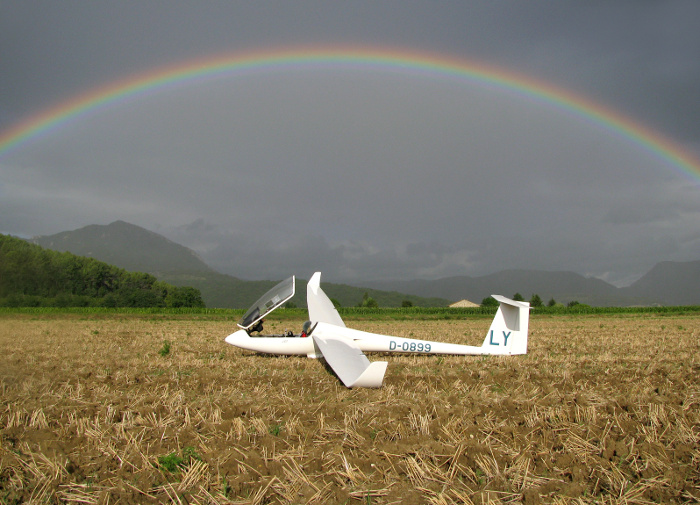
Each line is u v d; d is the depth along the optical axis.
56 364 12.89
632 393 9.24
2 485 5.18
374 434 6.68
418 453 5.86
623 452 6.00
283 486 5.09
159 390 9.49
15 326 13.12
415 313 60.47
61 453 5.95
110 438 6.42
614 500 4.87
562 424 7.05
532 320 44.62
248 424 7.11
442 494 4.86
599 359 14.05
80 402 8.46
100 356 14.82
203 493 4.96
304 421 7.25
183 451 5.98
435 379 10.70
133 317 44.16
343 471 5.46
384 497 4.94
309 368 12.26
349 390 9.44
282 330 26.09
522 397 8.88
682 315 54.75
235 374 11.27
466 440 6.25
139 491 4.97
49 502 4.81
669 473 5.35
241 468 5.48
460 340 21.78
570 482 5.29
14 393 9.22
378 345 14.24
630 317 51.00
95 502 4.84
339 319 16.25
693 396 8.86
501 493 4.99
